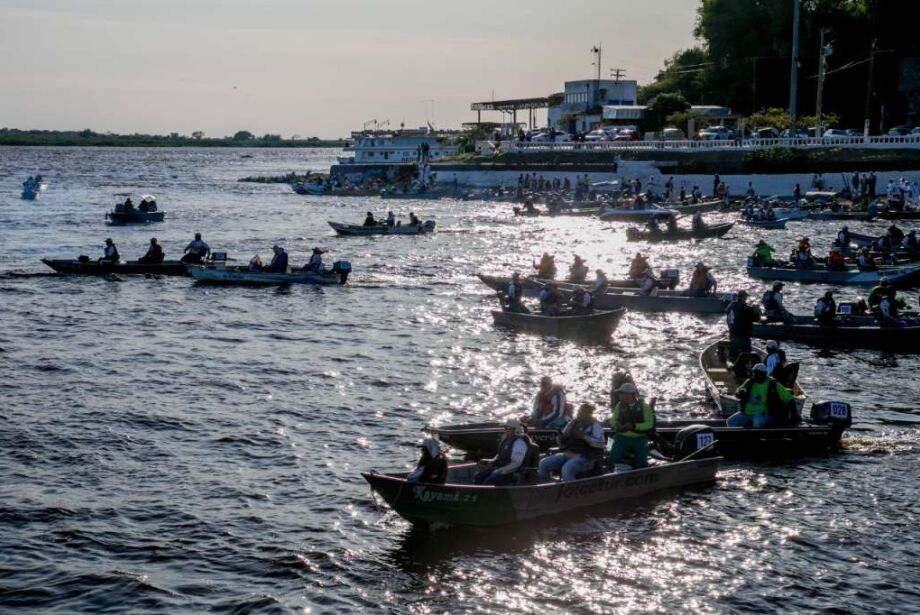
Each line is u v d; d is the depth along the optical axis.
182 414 24.62
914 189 81.75
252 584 15.76
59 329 35.59
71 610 14.93
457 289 46.16
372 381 28.33
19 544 17.00
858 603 15.21
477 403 26.09
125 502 18.84
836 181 88.88
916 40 111.31
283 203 107.81
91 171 196.62
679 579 15.99
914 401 26.28
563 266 55.38
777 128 112.25
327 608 15.02
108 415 24.42
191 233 72.00
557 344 33.88
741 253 60.50
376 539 17.42
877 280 46.34
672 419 23.61
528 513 18.00
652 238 68.00
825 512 18.61
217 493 19.38
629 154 103.19
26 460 21.06
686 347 33.44
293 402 25.92
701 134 108.94
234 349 32.50
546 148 114.50
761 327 34.34
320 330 36.00
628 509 18.77
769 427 21.95
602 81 143.88
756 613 14.92
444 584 15.80
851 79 122.94
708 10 140.75
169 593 15.43
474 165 116.25
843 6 131.25
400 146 137.50
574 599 15.34
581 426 18.70
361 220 85.31
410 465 21.09
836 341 33.22
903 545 17.20
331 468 20.88
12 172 182.50
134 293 43.94
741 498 19.31
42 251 59.19
